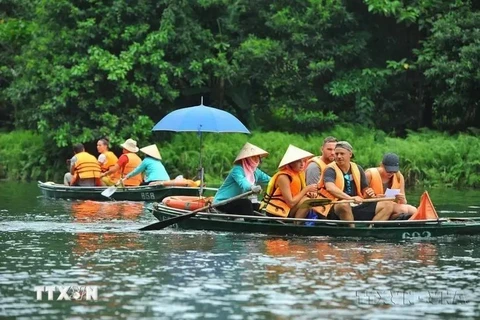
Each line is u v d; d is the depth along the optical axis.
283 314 19.17
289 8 64.31
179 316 18.91
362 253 27.12
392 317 19.08
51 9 61.91
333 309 19.67
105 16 61.75
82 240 29.42
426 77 62.44
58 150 63.44
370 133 62.88
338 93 63.34
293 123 65.31
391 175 31.25
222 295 20.88
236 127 37.44
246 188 31.95
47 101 61.28
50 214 37.84
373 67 65.69
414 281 22.78
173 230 32.09
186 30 62.06
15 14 73.38
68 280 22.47
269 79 64.00
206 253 26.75
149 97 61.41
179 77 62.28
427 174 58.19
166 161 60.72
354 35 64.81
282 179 31.11
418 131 65.19
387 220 30.64
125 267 24.31
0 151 65.38
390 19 66.50
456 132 65.44
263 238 30.09
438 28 61.62
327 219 31.08
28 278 22.69
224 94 65.88
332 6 63.75
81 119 61.41
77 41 61.41
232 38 65.75
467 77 60.34
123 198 45.38
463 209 41.41
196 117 37.09
